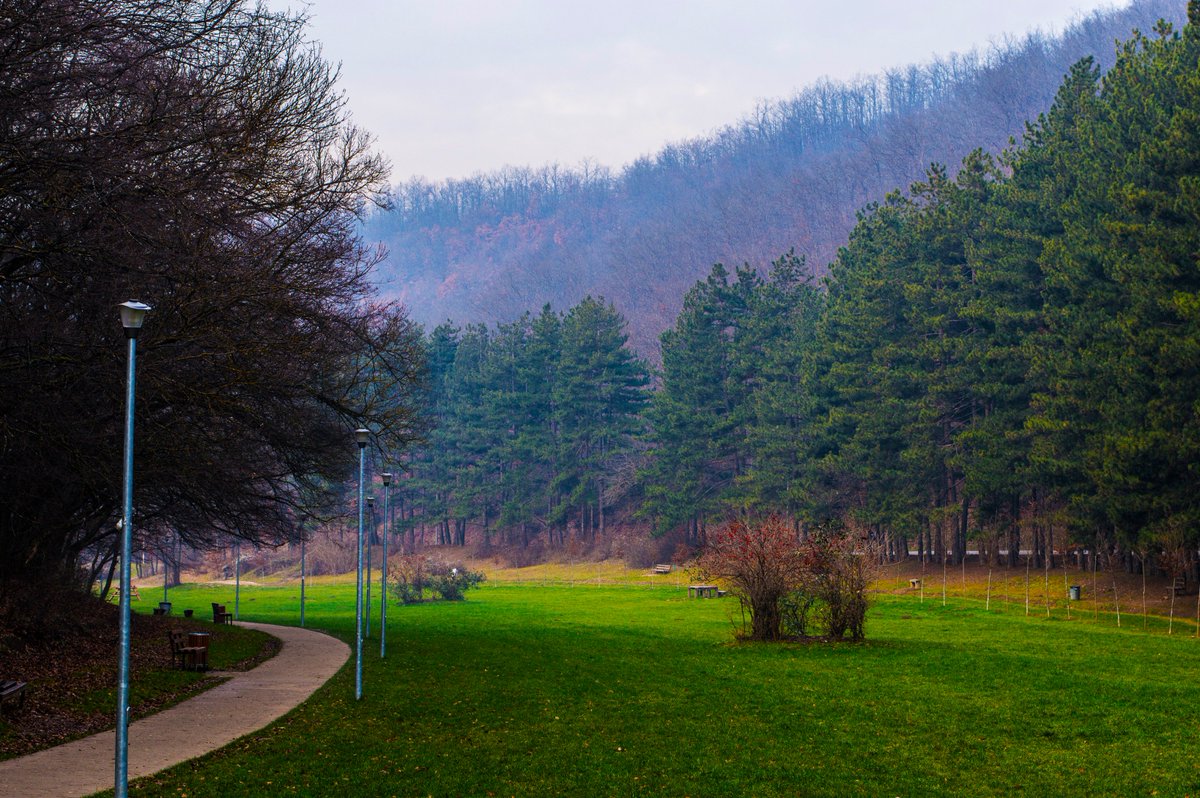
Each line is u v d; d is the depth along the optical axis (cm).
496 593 8138
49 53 2028
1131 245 4734
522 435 11462
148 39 2166
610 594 7631
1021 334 5925
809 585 3638
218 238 2519
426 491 12381
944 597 6012
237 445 2939
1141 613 4816
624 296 18288
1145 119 4919
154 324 2244
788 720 2128
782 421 8556
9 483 2417
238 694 2336
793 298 9488
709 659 3198
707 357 9519
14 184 2073
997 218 6144
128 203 2150
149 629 3462
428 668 2859
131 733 1827
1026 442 5925
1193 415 4278
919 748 1872
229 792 1421
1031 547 7225
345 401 3181
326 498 3816
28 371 2120
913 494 6781
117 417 2338
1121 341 4725
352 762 1639
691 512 9369
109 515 3256
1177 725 2100
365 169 2752
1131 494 4500
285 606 7088
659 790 1533
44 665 2328
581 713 2159
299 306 2641
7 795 1355
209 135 2219
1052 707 2302
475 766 1644
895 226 7838
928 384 6712
